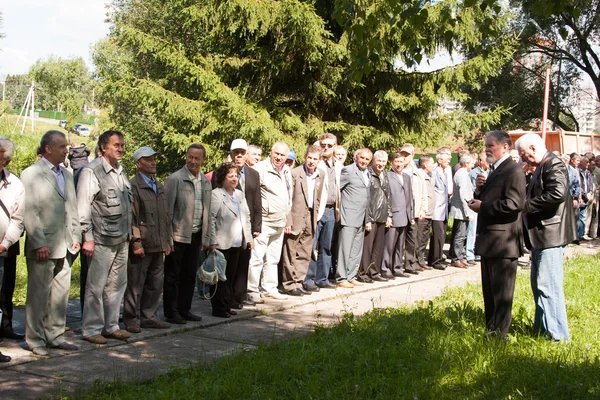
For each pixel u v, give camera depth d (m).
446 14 8.08
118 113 29.53
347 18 7.34
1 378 5.57
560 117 44.00
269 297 9.51
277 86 18.16
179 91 19.89
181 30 26.92
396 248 11.94
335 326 7.32
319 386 5.23
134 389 5.23
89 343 6.78
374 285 10.83
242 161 8.62
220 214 8.19
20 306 8.95
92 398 4.99
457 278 11.91
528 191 6.88
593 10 33.97
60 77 66.38
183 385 5.19
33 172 6.30
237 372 5.46
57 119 70.12
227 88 16.62
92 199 6.79
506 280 6.60
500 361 5.94
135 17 29.41
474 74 17.38
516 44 17.81
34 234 6.26
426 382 5.37
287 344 6.42
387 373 5.59
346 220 10.48
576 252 15.66
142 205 7.28
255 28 16.31
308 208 9.78
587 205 18.77
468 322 7.30
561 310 6.81
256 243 9.13
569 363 5.92
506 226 6.56
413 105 17.59
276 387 5.28
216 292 8.20
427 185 12.63
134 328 7.27
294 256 9.77
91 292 6.88
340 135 17.98
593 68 36.94
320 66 17.11
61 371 5.82
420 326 7.16
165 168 22.78
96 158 6.98
